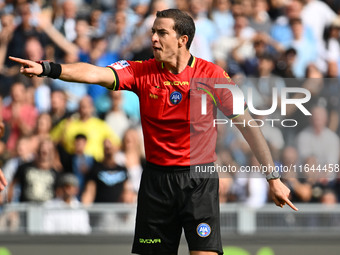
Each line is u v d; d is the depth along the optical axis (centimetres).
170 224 1353
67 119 2872
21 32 3122
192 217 1327
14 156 2752
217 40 3158
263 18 3269
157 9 3186
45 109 2908
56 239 2406
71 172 2739
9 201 2639
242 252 2425
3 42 3098
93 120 2866
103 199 2678
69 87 2953
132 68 1324
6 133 2855
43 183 2638
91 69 1262
